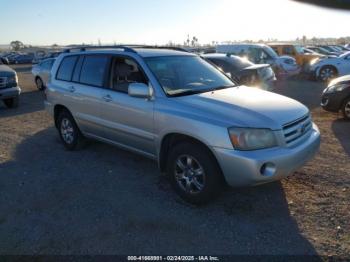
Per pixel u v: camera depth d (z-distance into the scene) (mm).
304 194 4141
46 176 4961
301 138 3893
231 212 3787
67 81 5805
